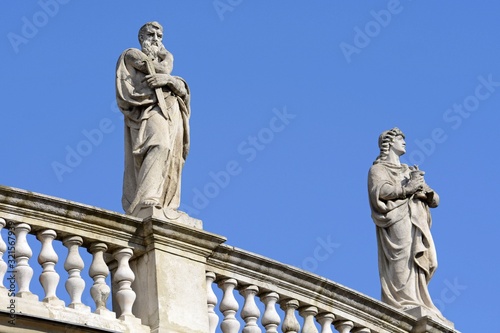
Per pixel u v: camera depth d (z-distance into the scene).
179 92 41.28
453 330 45.44
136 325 38.66
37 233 38.25
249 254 41.03
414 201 46.50
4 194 37.62
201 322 39.50
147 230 39.47
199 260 40.16
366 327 43.72
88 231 38.69
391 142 47.16
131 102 40.84
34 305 37.16
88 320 37.75
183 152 41.28
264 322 41.34
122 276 39.03
